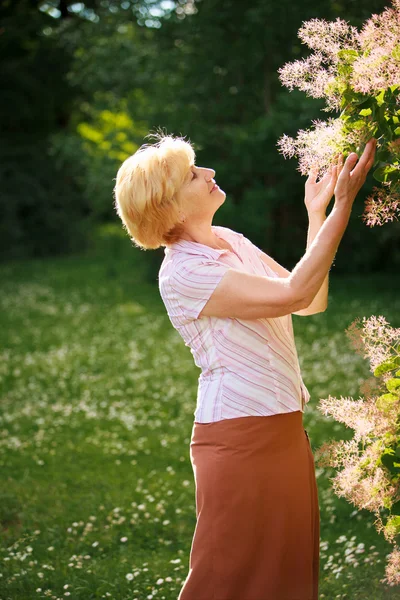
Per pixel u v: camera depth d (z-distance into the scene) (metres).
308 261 2.32
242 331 2.46
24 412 7.73
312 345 10.58
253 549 2.43
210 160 15.85
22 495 5.19
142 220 2.53
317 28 2.47
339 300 14.41
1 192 25.42
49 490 5.32
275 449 2.45
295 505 2.46
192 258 2.48
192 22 14.63
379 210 2.45
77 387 8.87
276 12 11.37
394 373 2.60
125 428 7.02
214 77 15.46
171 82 16.20
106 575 3.88
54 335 12.36
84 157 20.16
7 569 3.97
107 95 18.45
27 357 10.65
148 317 13.82
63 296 16.72
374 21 2.44
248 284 2.38
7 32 24.03
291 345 2.58
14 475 5.71
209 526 2.46
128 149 18.80
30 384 8.98
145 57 17.02
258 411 2.44
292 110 13.95
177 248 2.56
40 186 25.92
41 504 5.03
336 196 2.34
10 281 19.59
